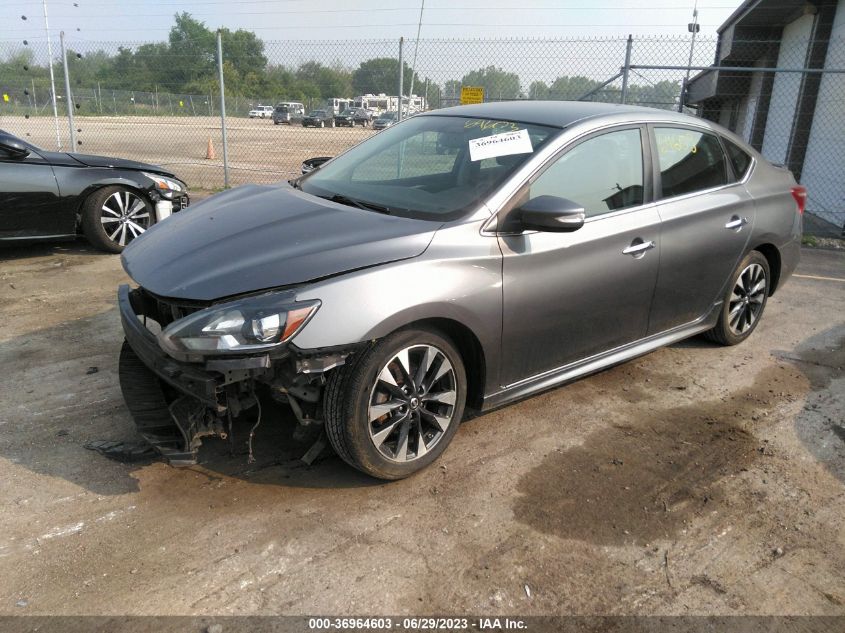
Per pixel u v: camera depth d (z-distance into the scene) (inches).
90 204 262.7
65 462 121.9
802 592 97.9
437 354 117.5
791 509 117.4
